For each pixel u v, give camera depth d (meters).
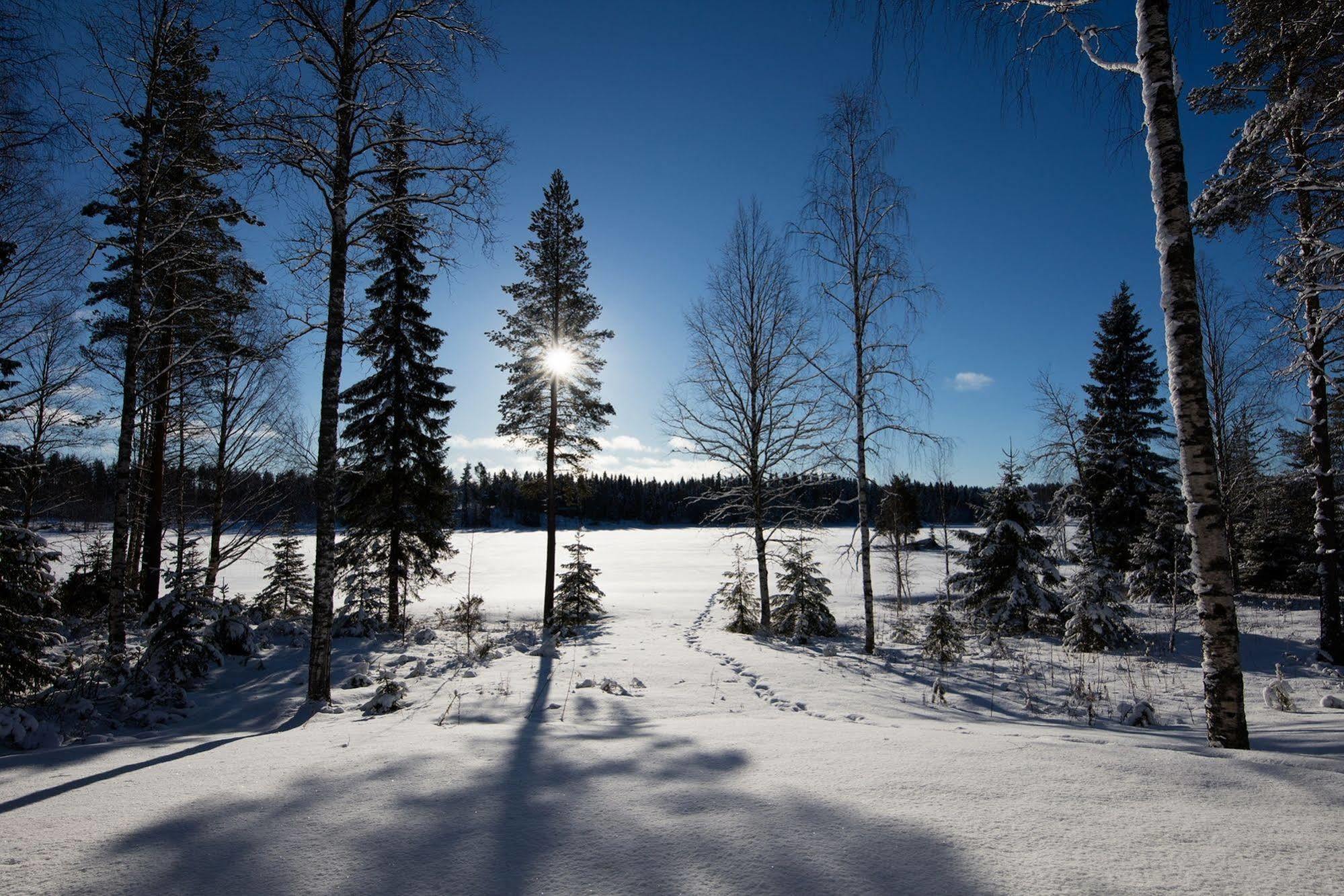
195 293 12.78
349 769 3.72
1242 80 10.23
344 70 8.72
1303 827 2.70
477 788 3.34
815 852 2.52
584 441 20.48
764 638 15.66
